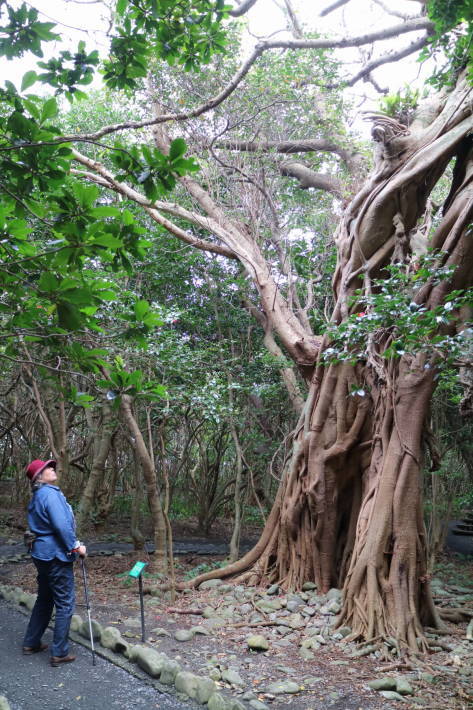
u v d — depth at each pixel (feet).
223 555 36.86
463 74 23.71
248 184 33.47
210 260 37.63
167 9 13.96
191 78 33.06
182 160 10.22
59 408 29.53
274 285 30.48
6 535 40.55
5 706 12.66
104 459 33.55
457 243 21.47
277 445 36.27
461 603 25.48
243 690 14.96
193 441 49.03
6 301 12.15
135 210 32.81
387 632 19.72
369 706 14.34
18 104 9.90
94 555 34.60
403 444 21.83
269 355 34.63
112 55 13.11
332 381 26.45
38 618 16.28
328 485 26.18
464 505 55.72
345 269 25.75
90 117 37.73
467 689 15.67
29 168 10.03
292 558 26.73
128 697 13.83
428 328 14.87
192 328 38.63
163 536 28.02
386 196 23.97
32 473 16.35
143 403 30.17
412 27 26.55
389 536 21.26
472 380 19.01
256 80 33.09
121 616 20.90
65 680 14.60
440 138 23.44
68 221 9.75
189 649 17.95
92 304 10.82
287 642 19.38
